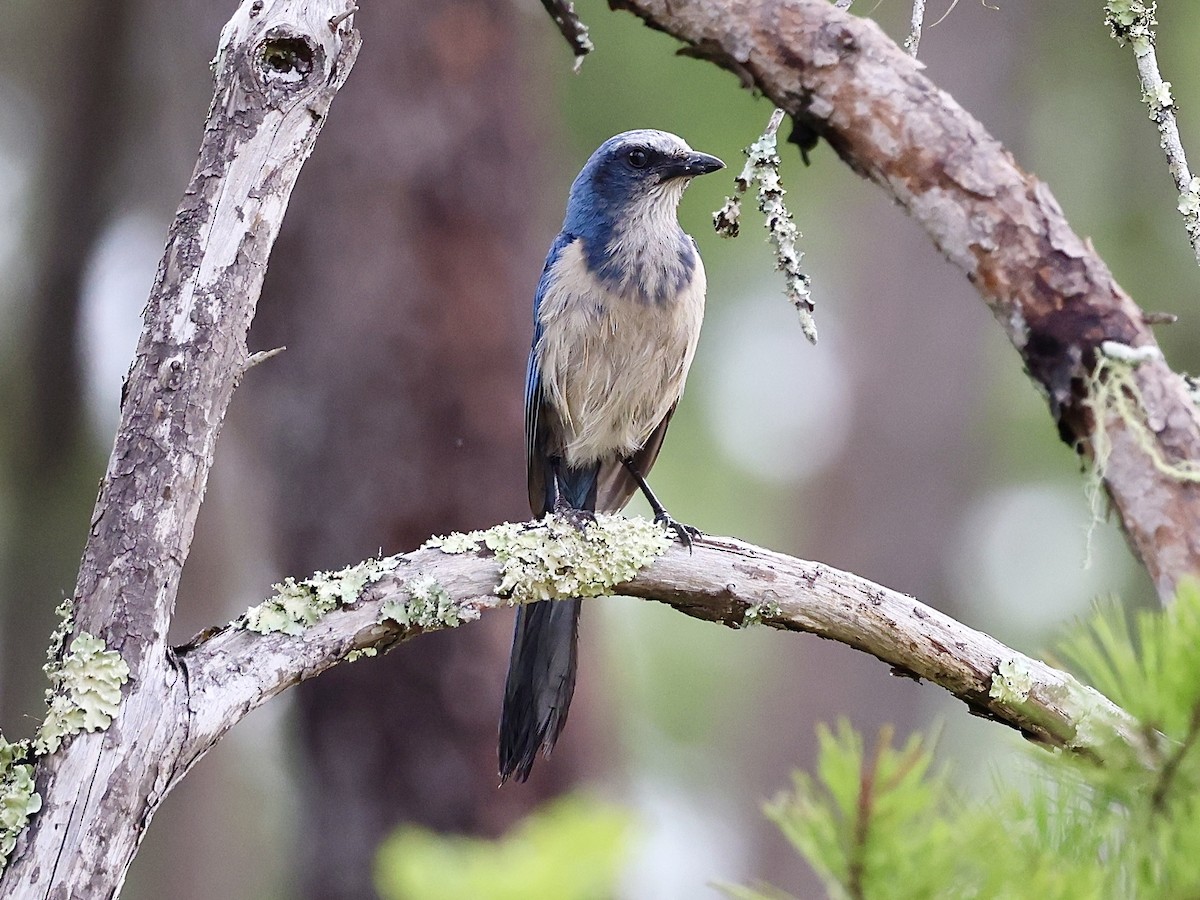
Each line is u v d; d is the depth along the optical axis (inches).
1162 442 181.9
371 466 445.7
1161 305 607.8
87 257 556.7
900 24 650.2
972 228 196.9
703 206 595.8
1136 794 136.6
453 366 448.5
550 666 346.0
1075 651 141.3
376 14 449.1
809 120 208.5
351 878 442.3
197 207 211.3
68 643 197.6
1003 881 128.6
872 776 128.8
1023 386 701.3
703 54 212.7
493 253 455.8
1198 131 603.8
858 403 687.7
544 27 515.2
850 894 129.3
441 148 450.0
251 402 463.2
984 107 645.9
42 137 576.7
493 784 442.3
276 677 211.9
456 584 232.7
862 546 677.9
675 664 705.6
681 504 663.8
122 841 193.8
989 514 693.9
